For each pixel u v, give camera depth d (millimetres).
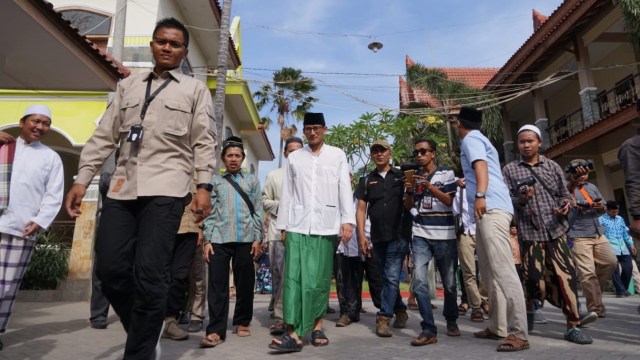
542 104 15703
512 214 3949
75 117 9312
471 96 17250
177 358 3508
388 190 4711
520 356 3457
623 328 4832
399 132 13914
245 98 14867
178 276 4473
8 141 3801
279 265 5762
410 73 18094
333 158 4312
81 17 10320
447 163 16016
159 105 2818
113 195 2705
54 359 3400
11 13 5371
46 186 3984
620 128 11398
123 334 4586
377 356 3576
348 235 4148
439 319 5875
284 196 4309
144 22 10297
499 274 3795
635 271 8844
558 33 13469
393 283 4582
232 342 4266
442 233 4441
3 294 3637
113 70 7176
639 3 10578
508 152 17391
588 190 5680
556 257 4141
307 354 3689
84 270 8328
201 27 12578
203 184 2766
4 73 6781
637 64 12766
